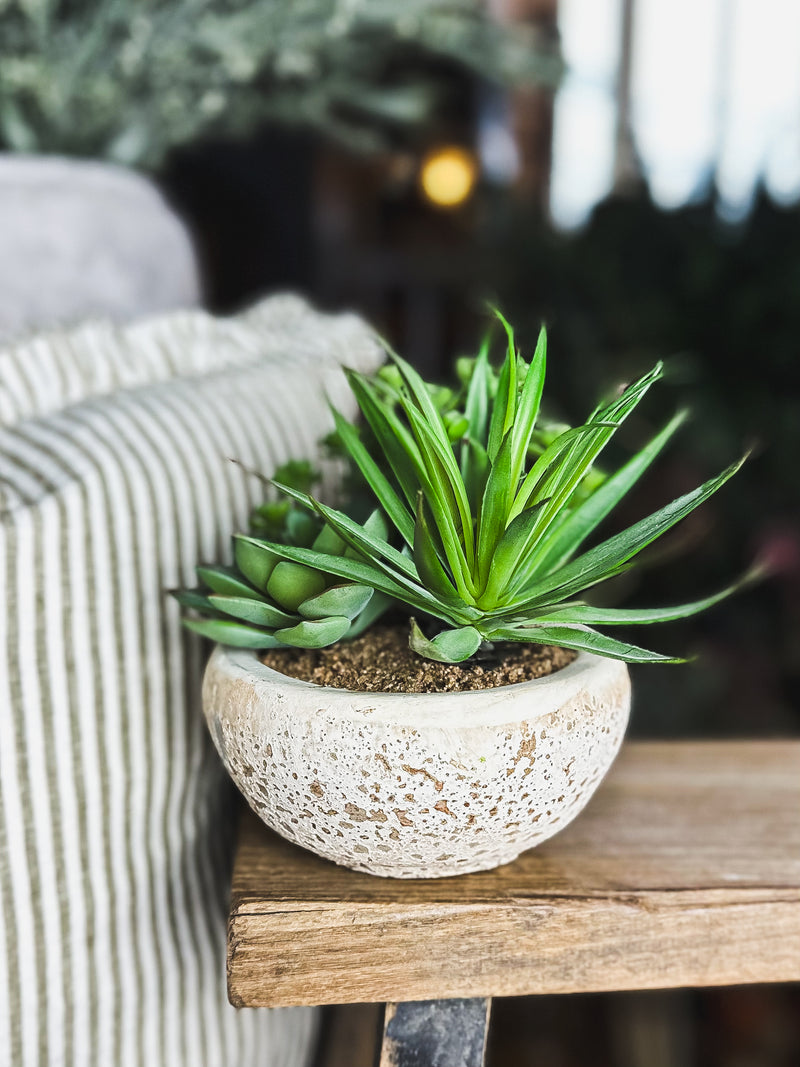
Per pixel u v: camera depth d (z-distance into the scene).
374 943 0.55
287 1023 0.75
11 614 0.62
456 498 0.54
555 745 0.52
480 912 0.55
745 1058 1.04
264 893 0.56
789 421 1.43
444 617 0.55
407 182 2.54
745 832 0.63
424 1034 0.57
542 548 0.57
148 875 0.68
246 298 2.37
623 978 0.57
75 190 0.93
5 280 0.88
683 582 1.56
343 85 1.41
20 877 0.63
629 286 1.57
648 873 0.59
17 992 0.63
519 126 2.79
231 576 0.58
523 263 1.69
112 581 0.65
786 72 2.56
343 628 0.55
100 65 1.20
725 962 0.57
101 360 0.77
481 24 1.42
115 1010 0.66
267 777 0.53
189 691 0.69
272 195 2.32
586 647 0.52
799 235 1.45
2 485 0.63
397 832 0.52
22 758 0.63
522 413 0.55
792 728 1.45
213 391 0.75
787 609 1.53
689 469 1.47
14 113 1.20
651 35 2.83
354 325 0.97
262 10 1.21
